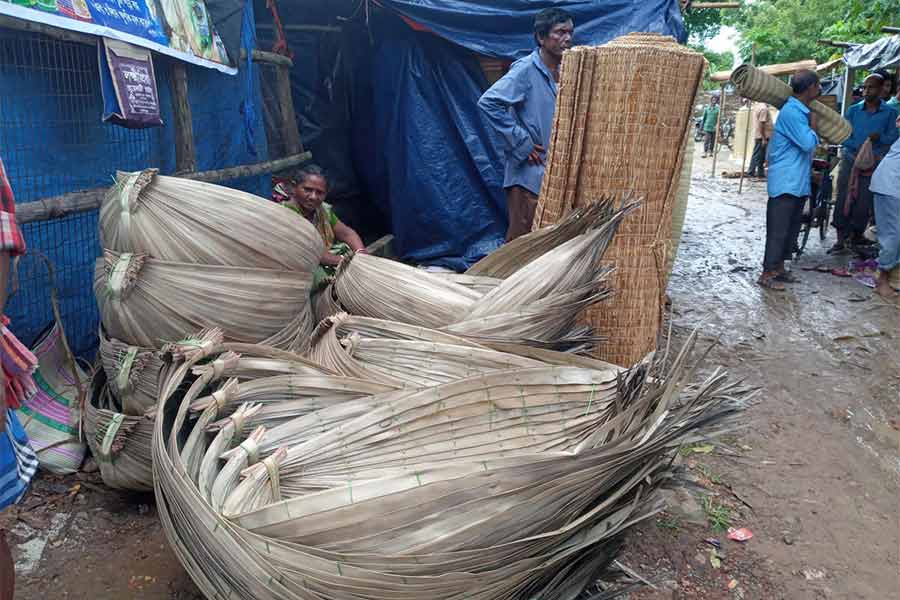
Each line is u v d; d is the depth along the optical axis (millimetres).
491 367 2486
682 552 2705
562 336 2957
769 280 6547
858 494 3158
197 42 4254
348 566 1653
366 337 2740
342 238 4281
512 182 4586
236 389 2154
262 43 6578
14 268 2131
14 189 3131
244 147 5277
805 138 6070
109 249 2691
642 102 3049
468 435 2041
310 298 3490
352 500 1716
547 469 1776
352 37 6562
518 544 1724
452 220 6395
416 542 1705
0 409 1672
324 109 6770
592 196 3229
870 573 2650
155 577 2455
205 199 2670
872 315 5672
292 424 2043
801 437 3658
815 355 4812
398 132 6344
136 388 2643
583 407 2174
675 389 1972
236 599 1752
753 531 2867
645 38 3088
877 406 4051
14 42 3115
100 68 3277
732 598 2498
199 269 2619
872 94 7348
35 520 2709
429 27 5906
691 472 3254
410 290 2990
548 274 2854
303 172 3918
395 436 1992
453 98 6207
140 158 3992
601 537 1847
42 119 3279
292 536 1702
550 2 5941
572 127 3166
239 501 1774
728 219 10398
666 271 3395
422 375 2498
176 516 1819
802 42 25141
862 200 7367
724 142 23531
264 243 2736
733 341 5066
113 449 2646
